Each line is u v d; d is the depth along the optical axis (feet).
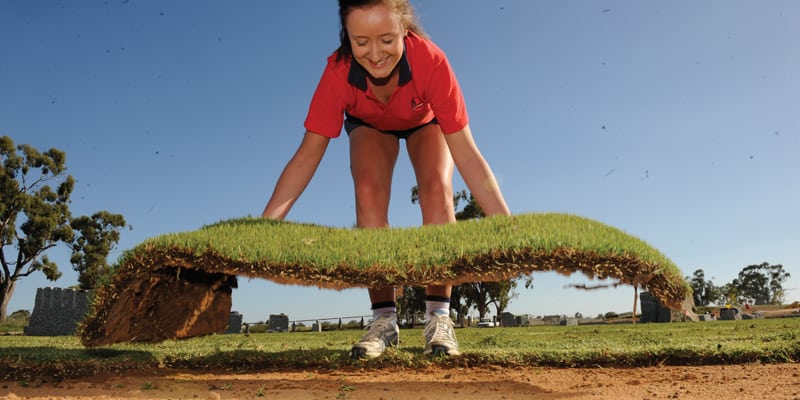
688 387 7.73
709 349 10.61
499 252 8.03
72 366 9.76
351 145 12.50
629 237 8.53
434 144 12.21
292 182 11.35
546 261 7.93
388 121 11.87
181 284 9.82
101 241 115.55
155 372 10.02
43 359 10.04
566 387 8.01
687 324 39.78
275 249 8.59
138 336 9.52
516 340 18.49
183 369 10.50
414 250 8.59
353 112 11.89
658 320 62.59
